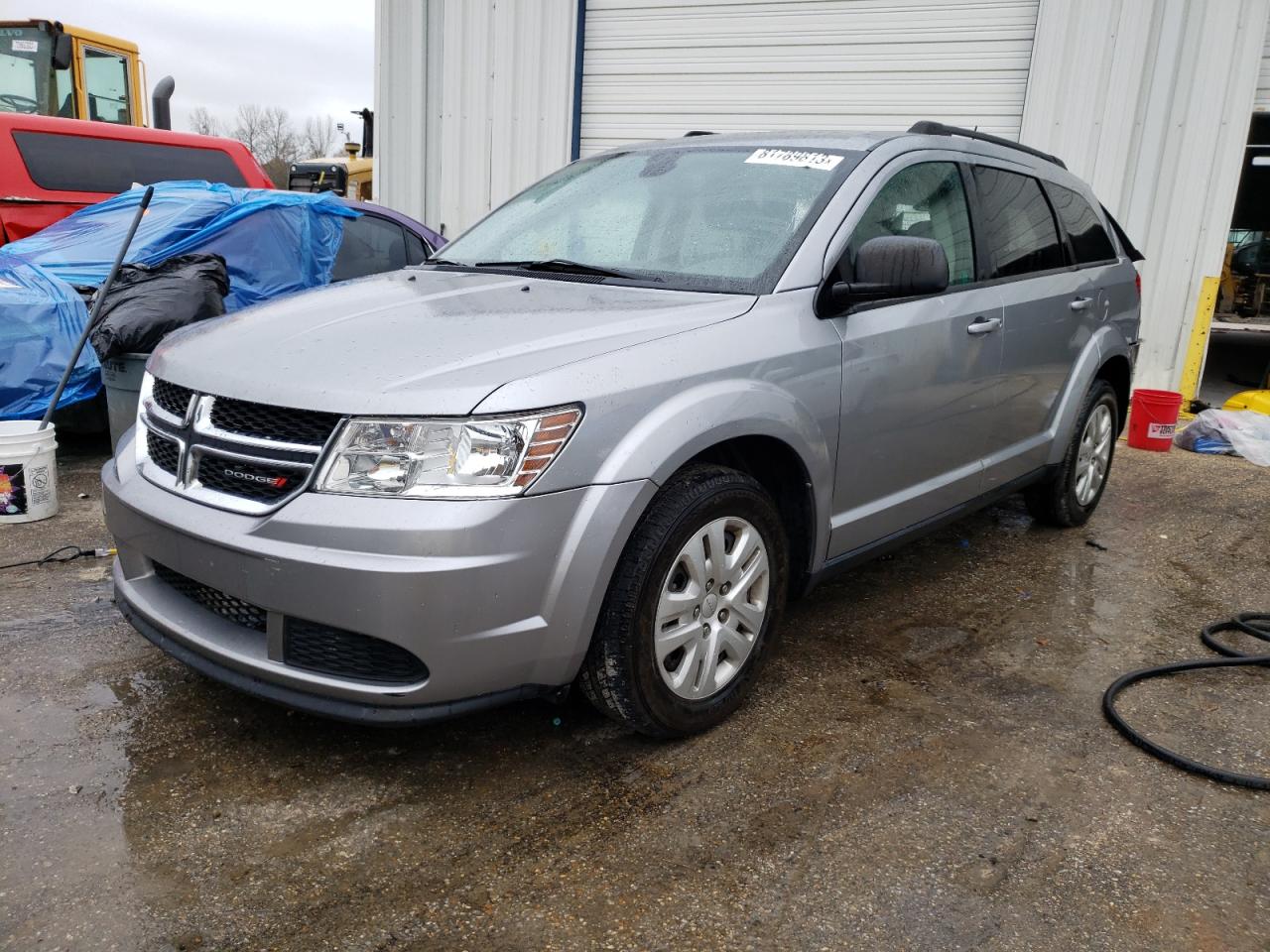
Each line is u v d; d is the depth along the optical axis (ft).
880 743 9.18
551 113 33.09
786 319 9.43
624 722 8.65
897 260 9.30
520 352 7.91
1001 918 6.85
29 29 29.78
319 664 7.64
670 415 8.12
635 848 7.48
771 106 30.40
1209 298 25.99
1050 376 14.03
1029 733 9.49
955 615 12.51
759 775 8.54
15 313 17.10
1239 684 10.71
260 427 7.73
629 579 8.05
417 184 35.09
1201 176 25.53
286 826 7.63
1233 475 20.66
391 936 6.50
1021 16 26.89
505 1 32.71
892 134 11.71
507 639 7.47
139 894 6.81
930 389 11.18
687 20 31.01
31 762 8.36
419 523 7.11
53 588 12.15
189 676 9.99
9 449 14.19
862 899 6.98
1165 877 7.38
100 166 25.45
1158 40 25.30
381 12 33.91
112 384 15.48
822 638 11.62
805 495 9.78
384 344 8.22
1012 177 13.55
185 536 7.91
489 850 7.41
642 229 10.98
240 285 20.02
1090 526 16.74
